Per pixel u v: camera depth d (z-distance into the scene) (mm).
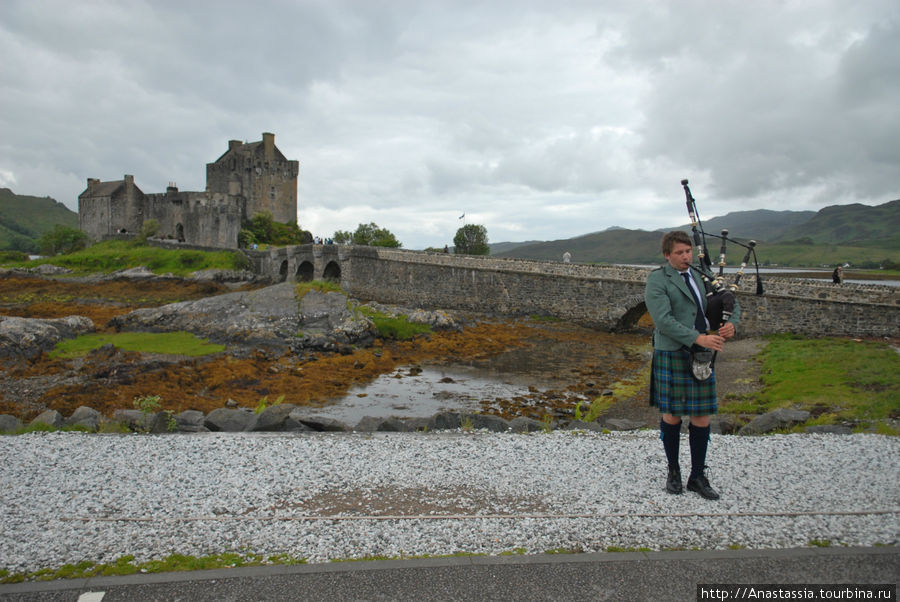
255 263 77312
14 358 26688
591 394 22906
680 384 6484
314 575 4824
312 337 32219
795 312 30812
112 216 101000
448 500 6574
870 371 19297
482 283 48938
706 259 6797
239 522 5941
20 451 8672
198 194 90562
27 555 5242
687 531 5660
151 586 4664
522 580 4727
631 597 4457
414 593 4535
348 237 120562
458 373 27391
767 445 8852
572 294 42500
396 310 42562
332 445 9023
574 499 6574
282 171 104000
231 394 22344
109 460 8188
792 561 5004
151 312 36438
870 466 7664
